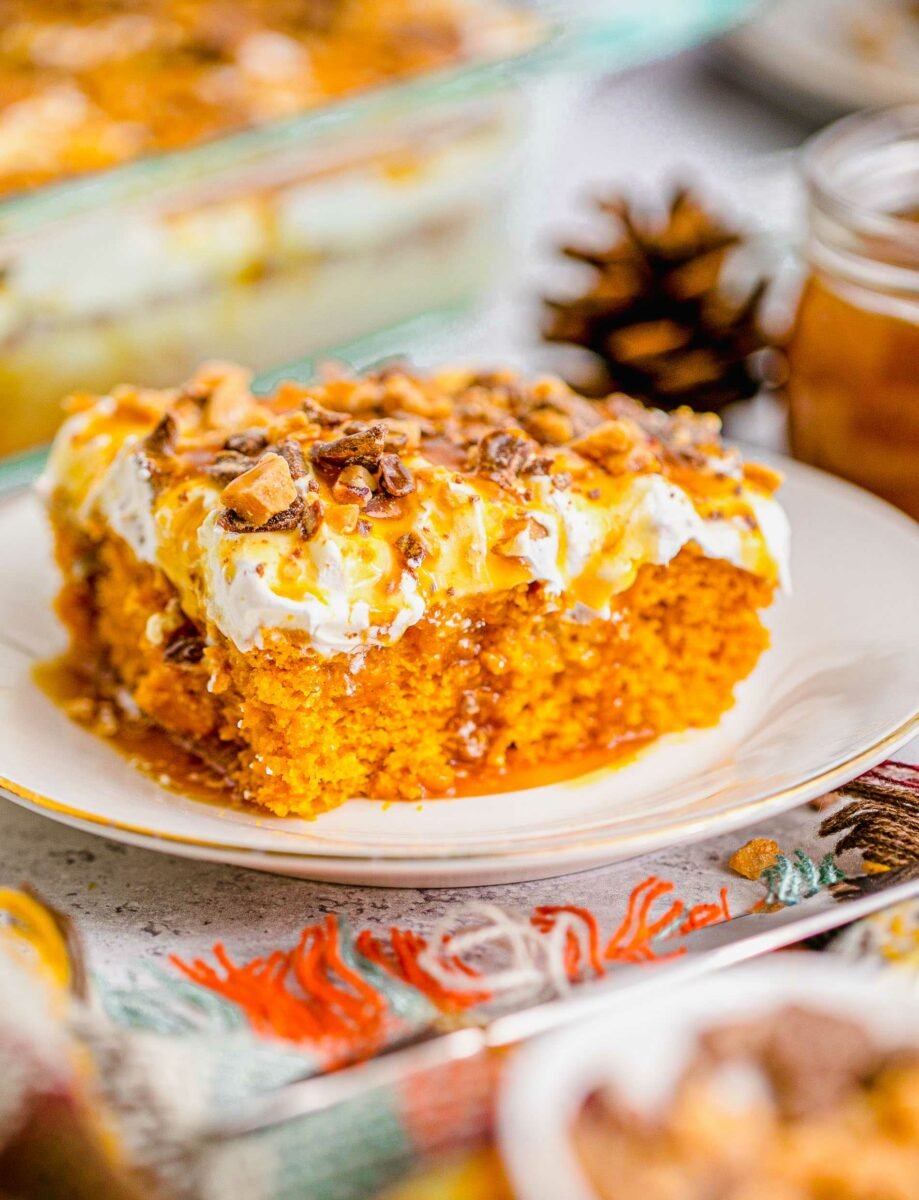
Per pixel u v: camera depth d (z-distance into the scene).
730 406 0.49
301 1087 0.33
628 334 0.48
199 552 0.38
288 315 0.53
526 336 0.55
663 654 0.40
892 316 0.44
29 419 0.50
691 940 0.36
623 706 0.40
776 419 0.51
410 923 0.37
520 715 0.39
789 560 0.43
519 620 0.39
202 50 0.56
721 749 0.40
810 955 0.35
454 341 0.55
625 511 0.39
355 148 0.52
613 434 0.39
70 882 0.37
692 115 0.69
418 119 0.52
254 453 0.39
